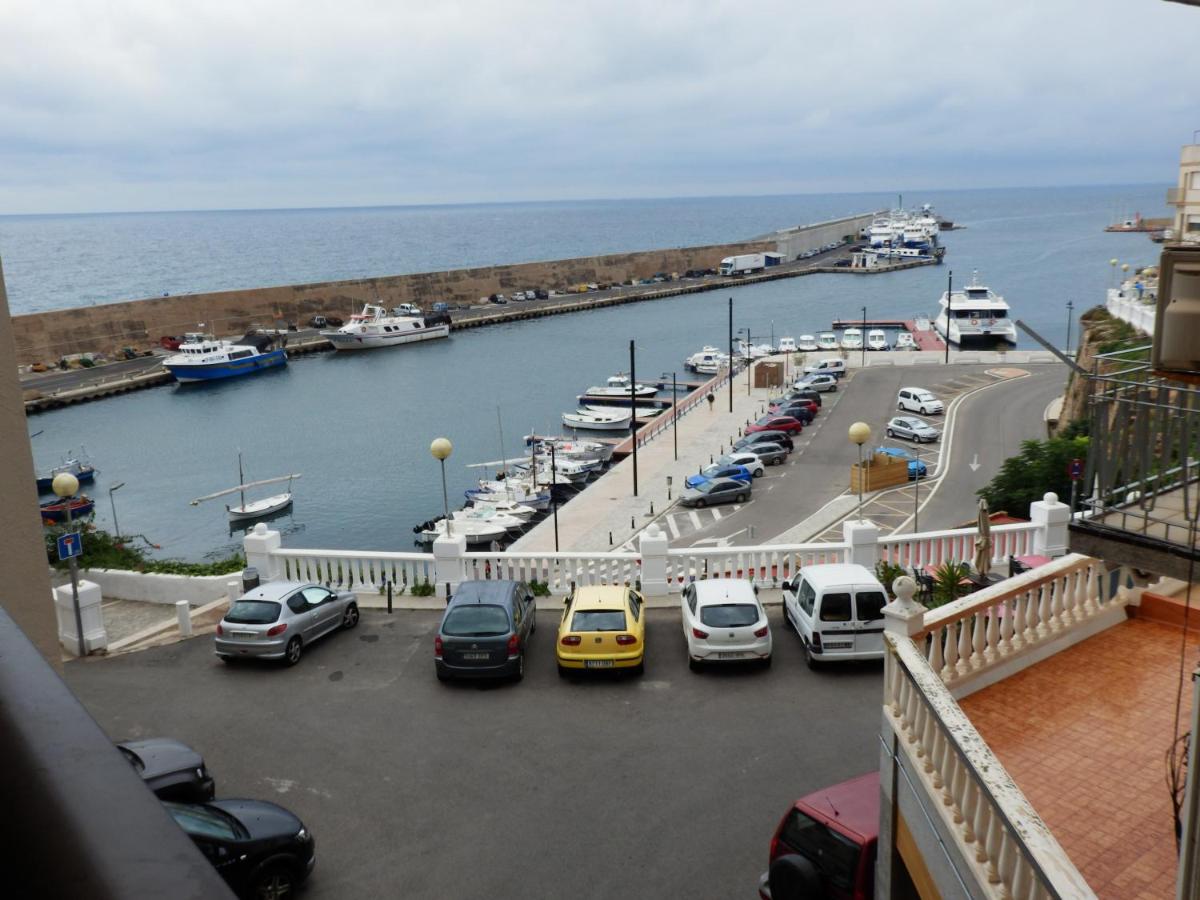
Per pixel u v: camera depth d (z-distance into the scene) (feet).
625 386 343.46
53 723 3.73
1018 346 387.34
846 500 177.99
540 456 256.52
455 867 41.45
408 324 462.60
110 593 86.43
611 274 654.94
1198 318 20.57
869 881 33.47
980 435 218.59
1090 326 204.44
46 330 418.92
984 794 24.71
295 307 505.25
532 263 613.52
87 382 377.09
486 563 76.43
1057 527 73.20
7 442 11.14
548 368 401.70
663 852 41.98
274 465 276.21
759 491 189.67
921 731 30.12
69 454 270.87
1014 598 38.45
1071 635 40.63
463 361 422.82
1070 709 35.37
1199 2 17.92
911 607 33.91
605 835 43.29
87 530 98.89
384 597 74.95
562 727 53.36
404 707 56.44
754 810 44.83
